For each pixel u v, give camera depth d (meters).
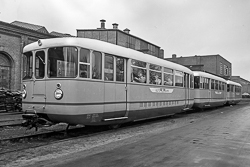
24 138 7.62
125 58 9.68
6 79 16.92
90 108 7.84
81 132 9.11
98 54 8.32
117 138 7.99
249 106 28.88
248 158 5.64
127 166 5.01
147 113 11.10
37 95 7.95
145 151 6.23
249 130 9.67
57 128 9.98
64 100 7.31
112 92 8.85
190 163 5.22
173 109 13.52
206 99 20.12
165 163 5.21
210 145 6.93
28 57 8.52
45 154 5.95
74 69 7.47
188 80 15.66
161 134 8.70
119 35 29.86
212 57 52.25
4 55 16.83
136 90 10.18
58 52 7.72
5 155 5.82
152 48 37.34
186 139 7.79
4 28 16.36
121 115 9.56
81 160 5.43
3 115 13.61
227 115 16.47
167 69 12.88
